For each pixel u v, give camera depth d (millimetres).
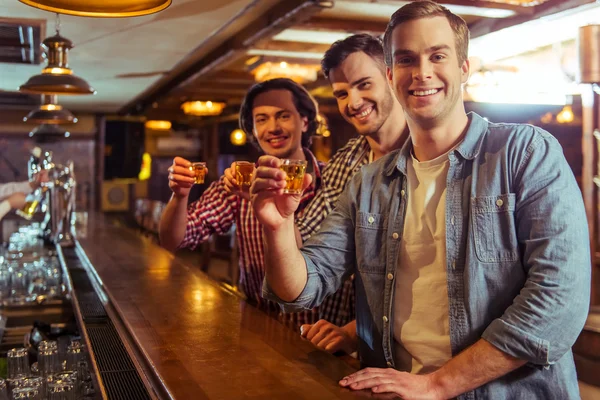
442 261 1675
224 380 1496
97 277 3047
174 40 4844
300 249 1848
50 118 5461
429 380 1487
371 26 4535
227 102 9000
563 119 6309
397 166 1777
